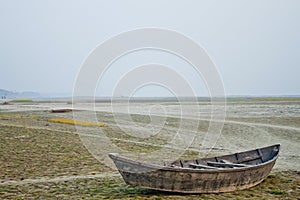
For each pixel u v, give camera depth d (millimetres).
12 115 53156
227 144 26984
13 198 12195
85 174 16156
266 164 14094
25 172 16391
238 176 12984
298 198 12594
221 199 12117
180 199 11977
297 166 18547
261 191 13430
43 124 38875
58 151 22156
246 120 43062
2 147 23172
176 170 11805
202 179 12227
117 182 14672
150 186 11844
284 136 30578
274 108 64250
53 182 14617
